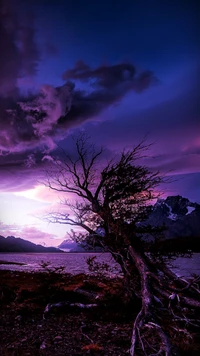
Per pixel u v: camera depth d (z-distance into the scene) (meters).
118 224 9.59
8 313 9.27
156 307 7.11
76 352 5.88
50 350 6.00
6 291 11.95
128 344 6.38
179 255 9.37
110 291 10.62
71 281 15.98
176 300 7.21
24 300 10.91
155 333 6.93
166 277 9.09
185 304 7.18
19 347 6.19
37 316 8.86
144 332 7.05
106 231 10.34
